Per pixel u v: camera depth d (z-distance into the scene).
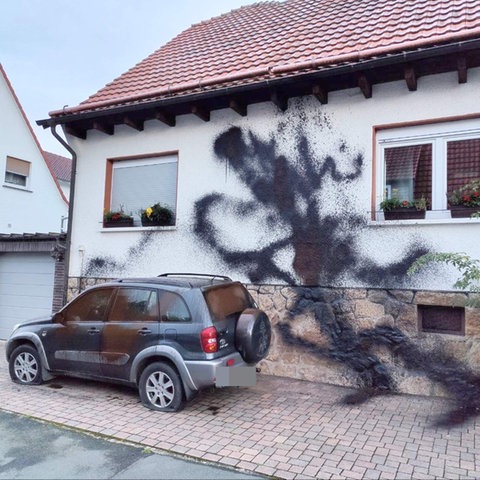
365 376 6.13
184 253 7.71
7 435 4.51
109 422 4.80
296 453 4.07
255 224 7.15
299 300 6.68
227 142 7.52
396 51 5.77
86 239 8.71
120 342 5.43
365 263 6.27
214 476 3.66
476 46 5.25
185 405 5.29
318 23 8.46
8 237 9.90
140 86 8.70
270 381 6.44
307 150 6.86
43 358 6.07
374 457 3.99
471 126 5.91
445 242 5.80
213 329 4.91
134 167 8.62
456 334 5.75
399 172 6.40
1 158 15.12
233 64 7.96
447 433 4.54
